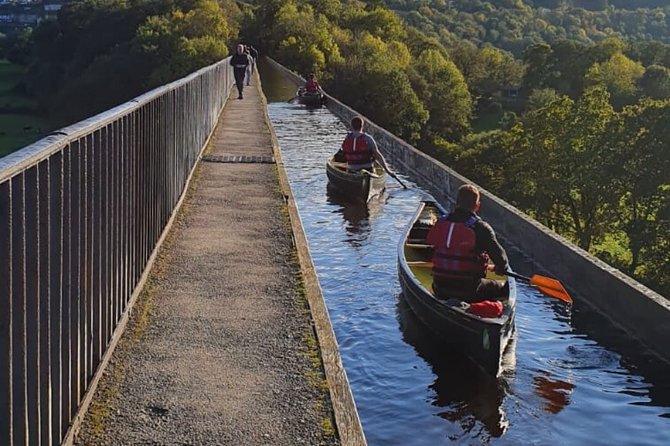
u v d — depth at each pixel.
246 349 5.84
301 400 5.04
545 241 11.09
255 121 22.31
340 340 8.67
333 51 78.75
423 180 17.45
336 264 11.56
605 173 41.03
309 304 6.85
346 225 14.03
